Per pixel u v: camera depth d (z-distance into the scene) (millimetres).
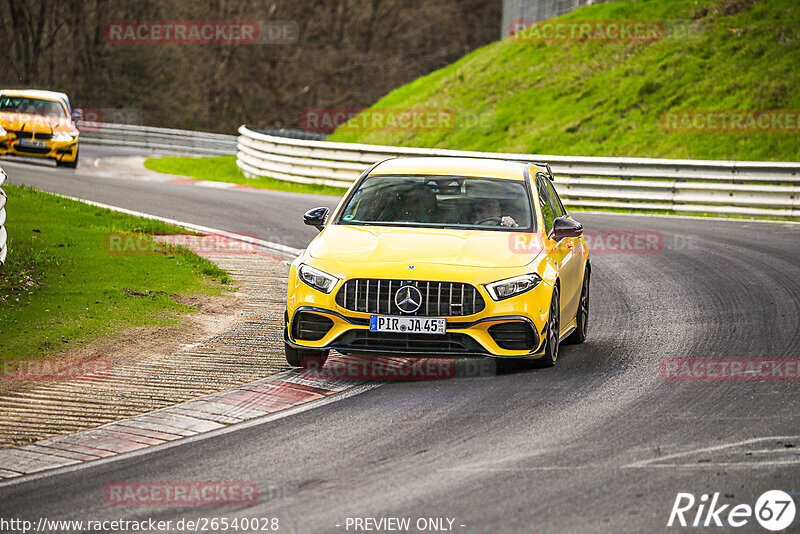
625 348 32812
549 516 17766
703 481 19609
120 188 79438
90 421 24406
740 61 109625
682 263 51688
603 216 73875
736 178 75750
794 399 26016
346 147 90625
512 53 135125
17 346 30656
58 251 44844
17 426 23938
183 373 29094
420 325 27484
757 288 43938
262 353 31844
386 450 21891
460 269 27891
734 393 26688
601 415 24531
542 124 112812
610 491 19078
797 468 20359
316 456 21547
